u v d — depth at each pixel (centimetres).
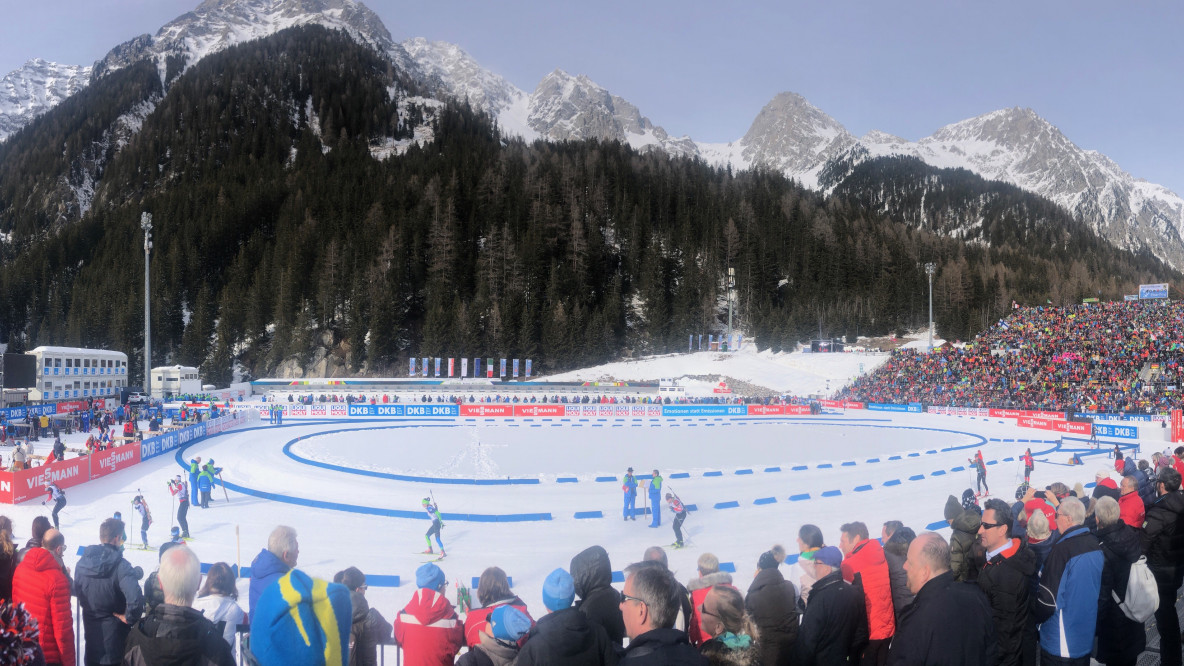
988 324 10569
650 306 11719
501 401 7450
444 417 6238
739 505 2306
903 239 14662
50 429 4453
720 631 403
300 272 11712
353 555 1695
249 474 2933
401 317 11175
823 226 14050
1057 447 3919
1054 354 6581
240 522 2069
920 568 466
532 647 430
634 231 12938
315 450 3819
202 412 5619
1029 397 5891
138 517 2108
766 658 480
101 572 586
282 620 411
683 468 3194
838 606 504
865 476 2870
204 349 10444
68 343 10625
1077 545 565
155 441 3422
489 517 2102
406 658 582
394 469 3156
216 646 454
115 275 11812
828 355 8919
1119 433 4494
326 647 420
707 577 588
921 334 10688
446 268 11625
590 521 2097
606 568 546
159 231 13250
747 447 4019
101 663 584
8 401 5291
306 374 10406
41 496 2397
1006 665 555
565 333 10462
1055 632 566
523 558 1675
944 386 6788
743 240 13050
